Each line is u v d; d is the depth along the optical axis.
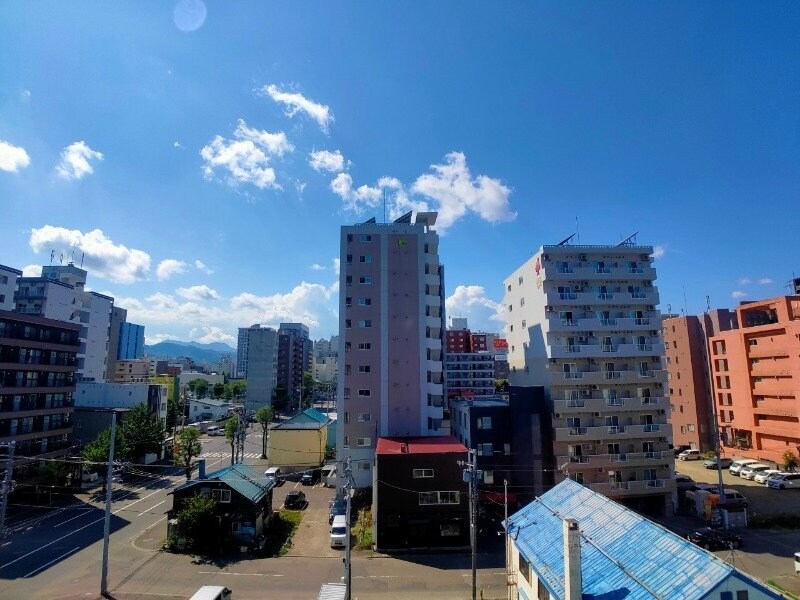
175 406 93.56
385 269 55.25
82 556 33.69
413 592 28.94
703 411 70.75
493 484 46.41
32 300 78.56
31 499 48.12
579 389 46.72
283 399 129.38
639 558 16.08
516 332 56.78
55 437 54.88
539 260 49.91
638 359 48.31
